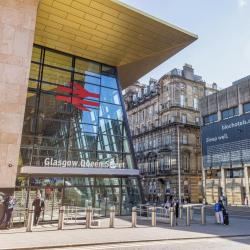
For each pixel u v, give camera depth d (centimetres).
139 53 2362
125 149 2339
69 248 999
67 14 1884
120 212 2131
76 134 2133
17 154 1593
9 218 1490
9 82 1631
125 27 2034
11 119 1605
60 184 1920
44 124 2022
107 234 1281
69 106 2175
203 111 4981
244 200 3988
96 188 2072
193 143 5375
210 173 4672
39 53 2169
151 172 5800
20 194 1748
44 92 2094
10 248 941
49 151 1980
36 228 1472
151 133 5997
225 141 4422
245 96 4159
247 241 1205
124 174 2138
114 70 2548
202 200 4803
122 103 2472
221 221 1836
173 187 5062
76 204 1947
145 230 1440
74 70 2295
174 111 5356
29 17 1739
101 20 1956
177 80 5534
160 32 2108
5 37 1662
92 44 2202
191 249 1002
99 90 2381
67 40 2136
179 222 1886
